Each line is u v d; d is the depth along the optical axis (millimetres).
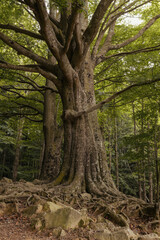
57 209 4301
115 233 3664
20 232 3848
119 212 5250
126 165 24016
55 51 6371
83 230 3930
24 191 6066
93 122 8227
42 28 5770
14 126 18469
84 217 4375
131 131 24047
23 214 4641
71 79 7633
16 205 4973
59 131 11539
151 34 12141
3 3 8258
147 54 11312
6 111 13602
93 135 8008
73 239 3580
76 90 7969
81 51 7359
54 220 4082
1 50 11750
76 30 6656
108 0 6316
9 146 26656
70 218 4059
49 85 12156
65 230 3875
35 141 19922
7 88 11555
